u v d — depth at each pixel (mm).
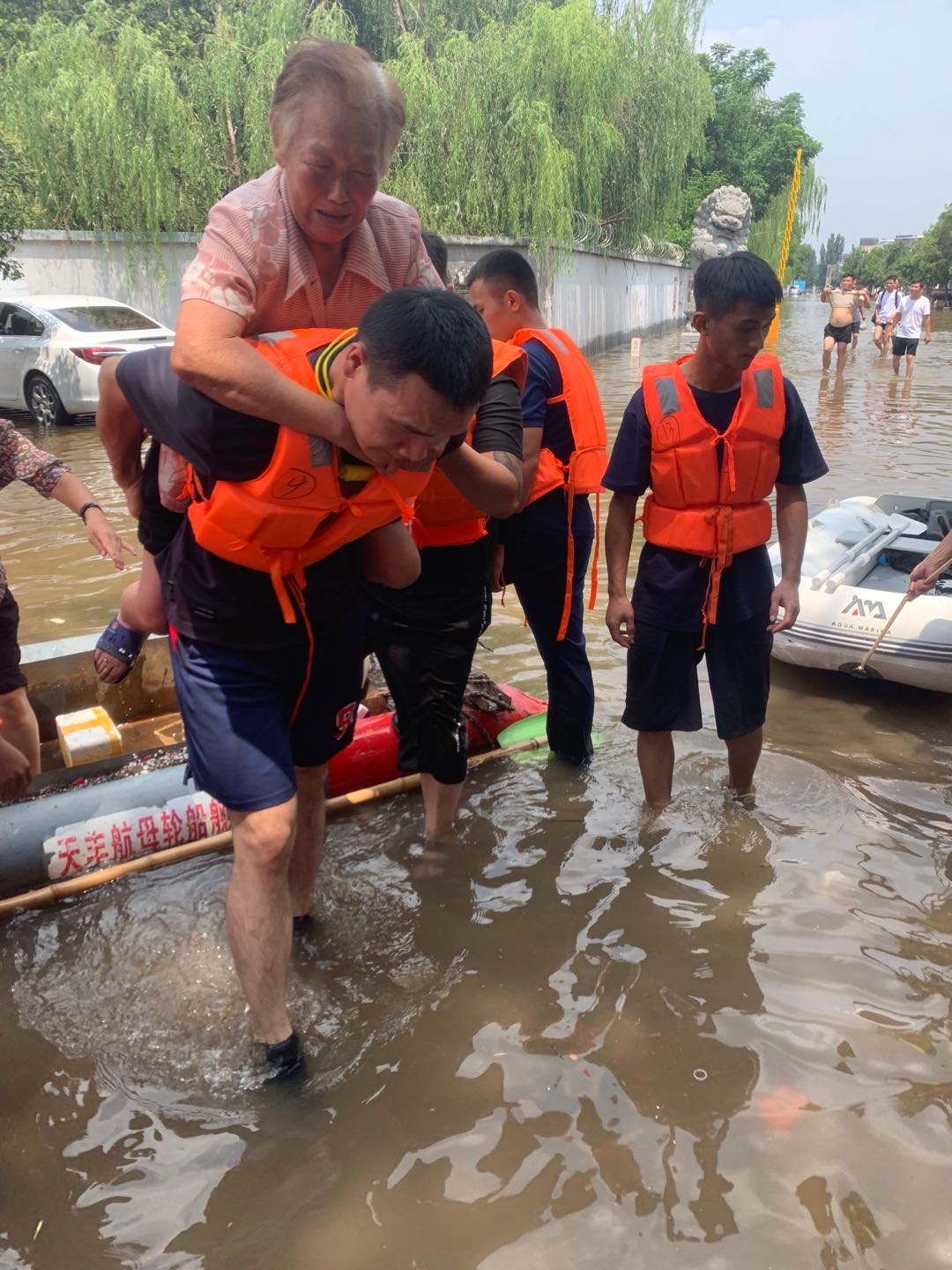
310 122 2051
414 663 3139
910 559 5277
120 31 16984
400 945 2881
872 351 24125
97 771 3609
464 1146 2188
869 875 3168
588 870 3230
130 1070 2422
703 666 5031
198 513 2199
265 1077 2385
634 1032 2516
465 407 1969
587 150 20859
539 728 4160
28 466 3195
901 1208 2020
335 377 2033
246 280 2154
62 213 16281
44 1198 2068
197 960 2820
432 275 2545
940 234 75250
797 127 50250
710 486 3166
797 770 3852
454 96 18750
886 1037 2482
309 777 2768
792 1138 2189
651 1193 2062
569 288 21875
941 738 4164
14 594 5848
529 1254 1936
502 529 3555
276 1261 1926
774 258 49438
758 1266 1905
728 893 3084
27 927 2990
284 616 2287
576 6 19938
